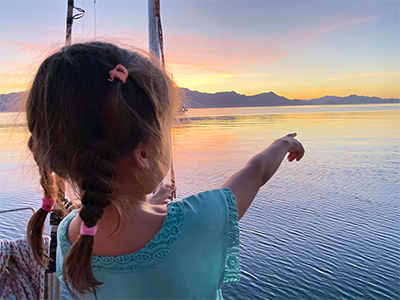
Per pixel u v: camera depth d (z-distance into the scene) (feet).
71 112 1.98
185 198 2.33
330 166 132.57
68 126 1.99
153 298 2.12
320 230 63.00
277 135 263.49
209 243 2.19
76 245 2.03
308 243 56.80
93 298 2.22
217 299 2.36
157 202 3.23
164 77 2.25
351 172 119.55
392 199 82.94
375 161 142.10
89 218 1.91
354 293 41.06
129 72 2.05
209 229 2.18
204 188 93.09
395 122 385.29
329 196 87.30
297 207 77.56
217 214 2.23
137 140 2.01
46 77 2.07
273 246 55.77
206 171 120.26
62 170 2.06
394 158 148.97
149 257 2.10
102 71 2.02
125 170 2.04
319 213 73.00
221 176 111.34
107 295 2.16
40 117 2.07
